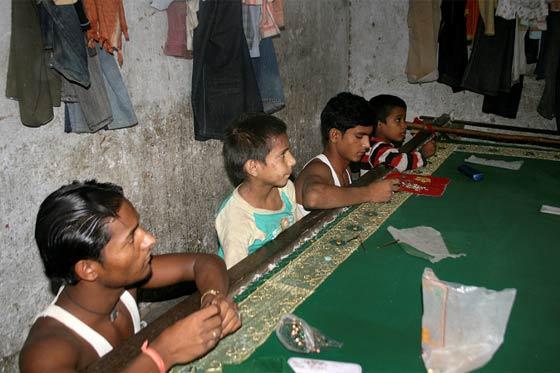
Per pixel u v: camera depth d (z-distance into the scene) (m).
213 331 1.07
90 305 1.14
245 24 2.88
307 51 4.11
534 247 1.65
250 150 1.75
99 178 2.59
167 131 2.94
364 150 2.28
